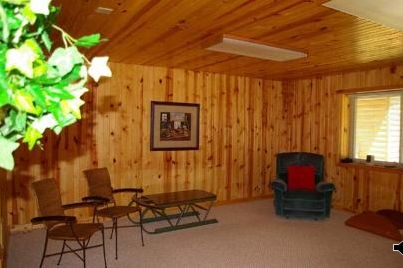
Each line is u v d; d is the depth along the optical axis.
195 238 3.95
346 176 5.27
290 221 4.68
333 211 5.23
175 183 5.18
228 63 4.55
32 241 3.77
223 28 2.85
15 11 0.60
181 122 5.19
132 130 4.79
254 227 4.40
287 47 3.45
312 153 5.51
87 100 4.45
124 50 3.74
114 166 4.67
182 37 3.14
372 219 4.31
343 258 3.40
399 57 4.02
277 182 4.89
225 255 3.46
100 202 3.36
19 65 0.56
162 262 3.27
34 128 0.69
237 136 5.81
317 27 2.80
